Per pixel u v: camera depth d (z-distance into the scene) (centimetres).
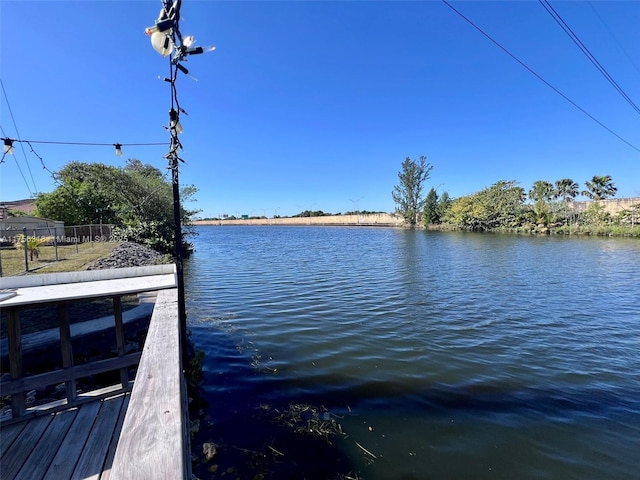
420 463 317
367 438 353
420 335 666
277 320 768
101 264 1007
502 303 916
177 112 544
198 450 331
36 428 272
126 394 333
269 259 2012
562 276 1305
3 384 278
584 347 605
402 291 1071
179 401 119
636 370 514
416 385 466
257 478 297
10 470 221
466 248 2438
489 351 586
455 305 898
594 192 4681
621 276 1291
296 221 10800
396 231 5512
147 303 686
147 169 3344
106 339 536
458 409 407
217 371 508
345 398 432
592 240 2936
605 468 311
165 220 2180
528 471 307
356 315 805
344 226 8894
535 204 4169
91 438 259
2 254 1220
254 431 364
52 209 2188
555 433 362
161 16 428
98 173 2205
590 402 424
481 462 318
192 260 2014
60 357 478
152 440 98
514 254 2030
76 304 643
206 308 882
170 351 162
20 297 269
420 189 5934
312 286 1161
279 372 505
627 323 743
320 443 344
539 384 470
